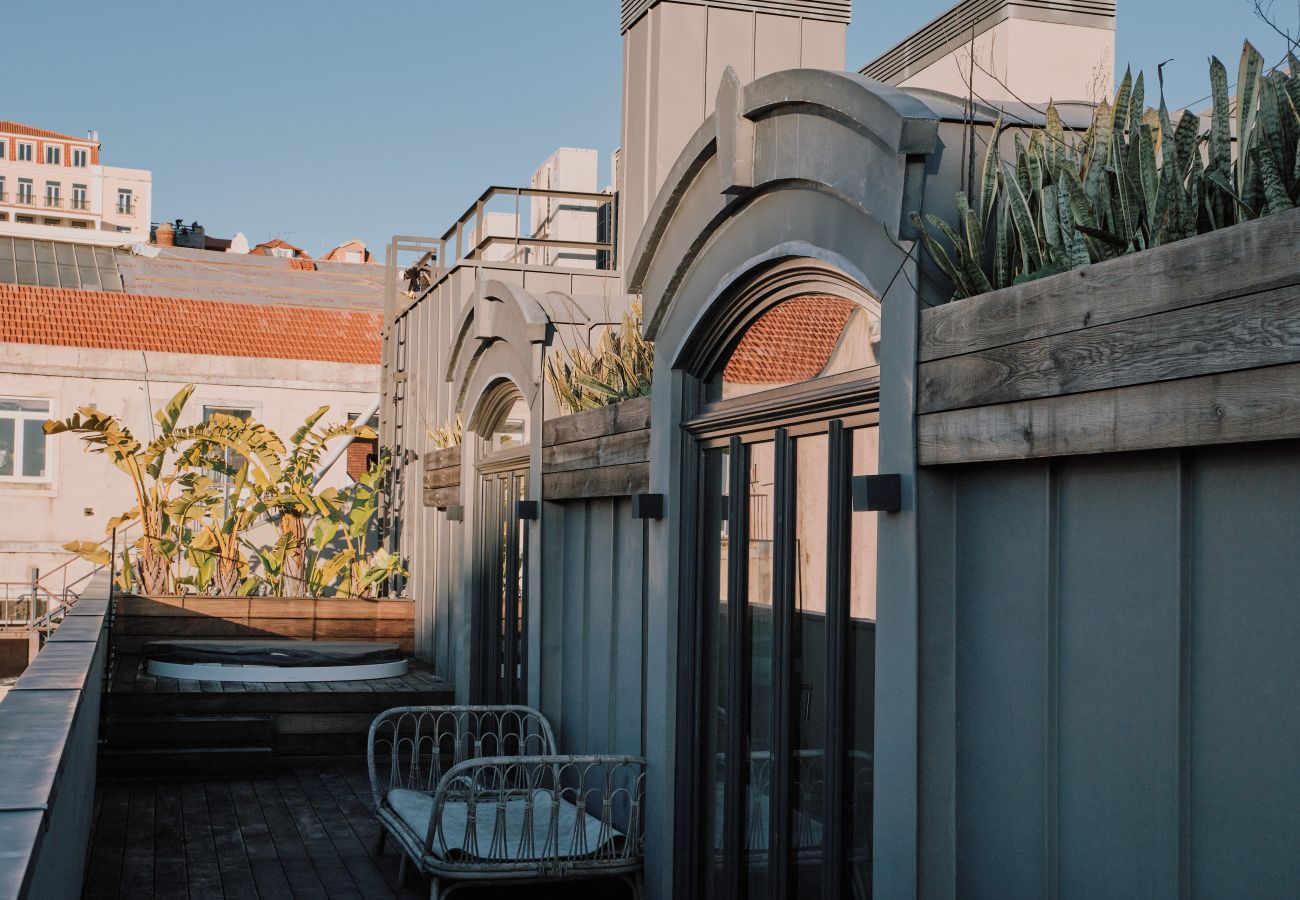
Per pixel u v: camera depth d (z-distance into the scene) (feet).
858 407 15.72
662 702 21.43
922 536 13.69
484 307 33.12
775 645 18.06
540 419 29.25
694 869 20.92
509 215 46.57
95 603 33.32
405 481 50.62
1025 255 12.87
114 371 71.05
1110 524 11.50
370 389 75.97
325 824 28.76
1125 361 10.58
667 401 21.54
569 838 22.21
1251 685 9.89
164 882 23.81
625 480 23.66
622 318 29.60
